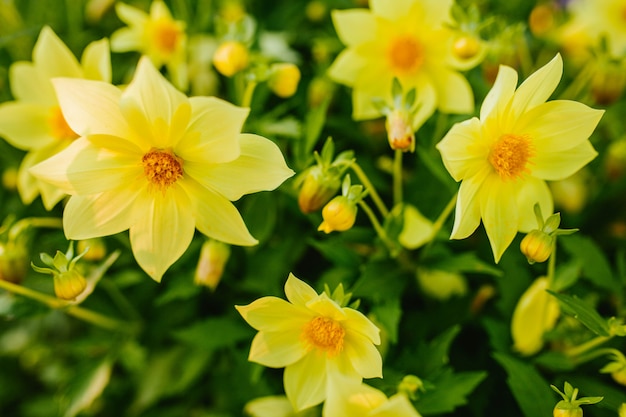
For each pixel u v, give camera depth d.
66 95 0.37
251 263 0.46
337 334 0.38
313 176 0.40
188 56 0.50
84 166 0.37
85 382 0.47
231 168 0.38
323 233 0.46
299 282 0.37
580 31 0.53
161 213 0.39
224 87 0.51
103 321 0.49
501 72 0.36
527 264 0.45
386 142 0.50
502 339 0.43
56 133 0.45
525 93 0.37
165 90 0.36
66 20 0.53
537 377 0.41
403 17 0.45
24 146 0.45
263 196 0.44
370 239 0.44
